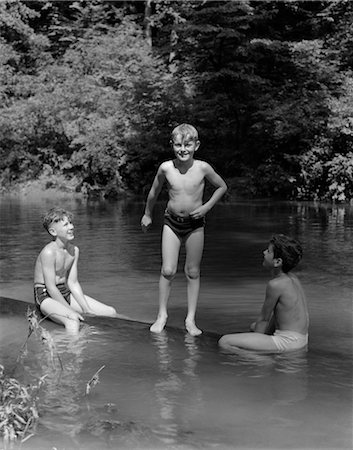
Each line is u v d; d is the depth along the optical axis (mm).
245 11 19406
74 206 15625
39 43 26109
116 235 10102
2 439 2807
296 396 3369
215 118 20188
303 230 10805
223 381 3600
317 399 3324
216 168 19672
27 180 20406
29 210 14523
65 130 20172
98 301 5684
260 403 3262
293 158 17953
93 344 4391
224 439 2826
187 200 4750
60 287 5375
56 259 5273
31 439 2809
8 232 10430
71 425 2955
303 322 4359
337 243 9289
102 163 19141
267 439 2832
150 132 19766
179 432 2896
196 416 3082
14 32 26203
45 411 3121
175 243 4820
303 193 18047
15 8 26344
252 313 5367
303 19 22891
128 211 14289
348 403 3273
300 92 19328
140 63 23516
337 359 4070
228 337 4355
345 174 17125
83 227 11180
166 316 4883
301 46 19672
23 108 21047
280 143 18766
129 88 21375
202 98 20031
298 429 2941
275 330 4496
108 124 19844
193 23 19547
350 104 18266
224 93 19969
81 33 28172
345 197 17172
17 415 2916
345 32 21656
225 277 6852
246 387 3502
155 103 20141
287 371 3805
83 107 21203
